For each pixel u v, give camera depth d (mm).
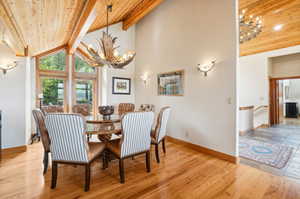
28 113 3588
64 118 1776
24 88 3254
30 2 1888
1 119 2924
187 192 1897
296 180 2170
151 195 1832
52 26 2785
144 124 2242
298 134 4762
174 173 2361
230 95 2842
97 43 5023
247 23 3205
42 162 2688
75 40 3590
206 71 3232
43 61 4590
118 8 4199
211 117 3168
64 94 4906
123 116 2020
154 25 4785
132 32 5703
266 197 1806
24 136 3232
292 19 3973
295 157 2973
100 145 2299
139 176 2266
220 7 2982
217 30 3041
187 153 3230
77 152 1873
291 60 5816
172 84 4125
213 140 3121
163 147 3209
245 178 2223
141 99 5406
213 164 2688
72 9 2422
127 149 2133
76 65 5090
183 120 3805
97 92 5453
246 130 4996
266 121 5918
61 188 1947
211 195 1843
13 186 1973
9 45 2789
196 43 3473
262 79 5977
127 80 5629
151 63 4914
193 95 3553
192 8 3561
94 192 1874
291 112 8227
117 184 2055
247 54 6293
